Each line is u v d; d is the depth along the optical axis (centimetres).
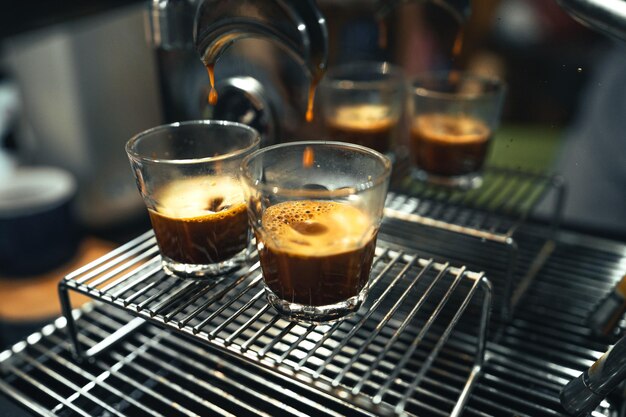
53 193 60
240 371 36
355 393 27
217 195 32
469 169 44
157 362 37
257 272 37
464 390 32
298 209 31
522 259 45
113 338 39
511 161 48
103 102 60
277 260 29
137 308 31
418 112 44
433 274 43
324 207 31
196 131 36
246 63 46
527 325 40
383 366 36
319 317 30
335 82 45
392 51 47
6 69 69
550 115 45
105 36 57
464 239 45
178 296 32
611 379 28
